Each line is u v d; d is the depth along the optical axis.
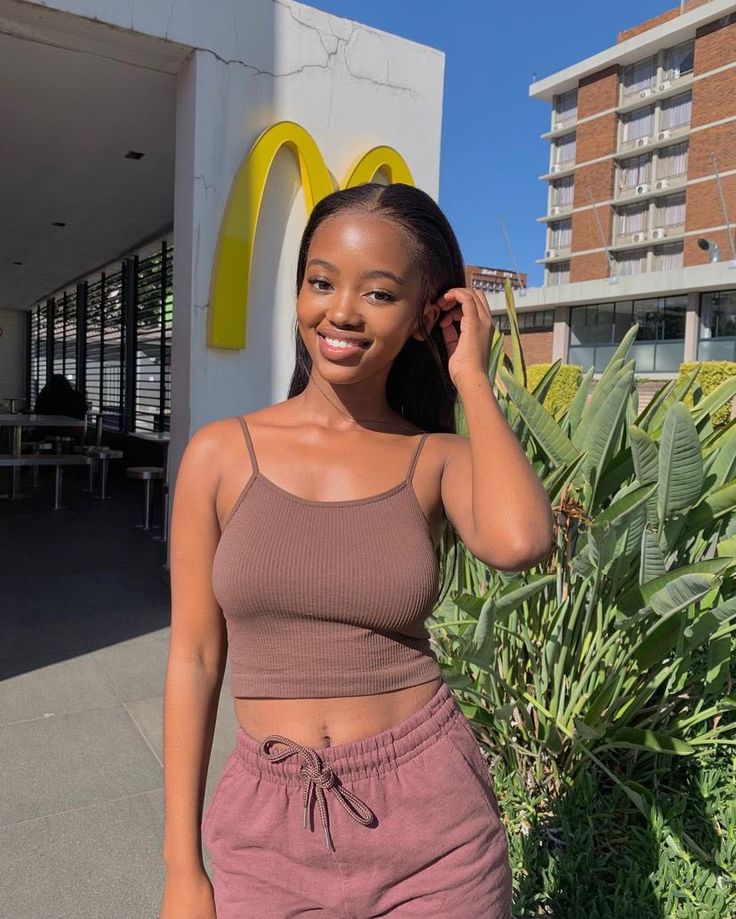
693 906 1.80
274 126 4.75
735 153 36.69
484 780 1.08
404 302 1.04
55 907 1.95
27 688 3.31
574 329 32.84
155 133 6.37
